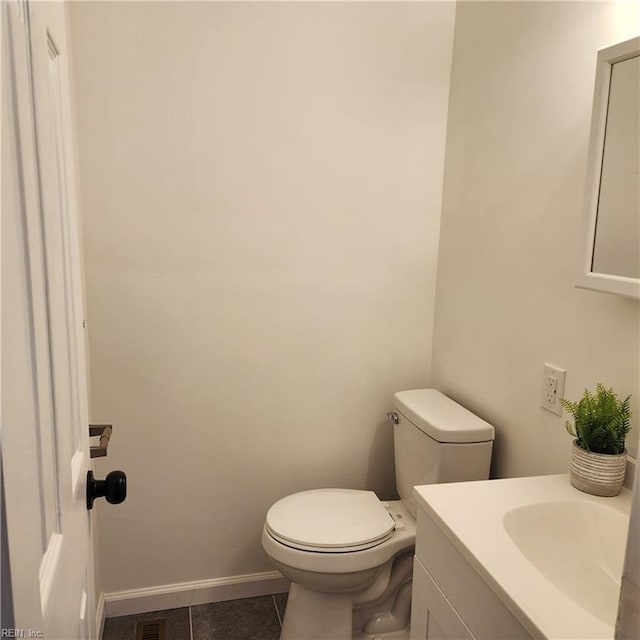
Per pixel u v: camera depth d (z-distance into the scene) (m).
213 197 1.96
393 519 1.94
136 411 2.02
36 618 0.54
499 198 1.81
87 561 0.98
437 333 2.23
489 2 1.84
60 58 0.84
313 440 2.21
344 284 2.14
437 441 1.78
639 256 1.20
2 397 0.44
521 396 1.72
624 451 1.29
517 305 1.73
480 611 1.07
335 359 2.18
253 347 2.09
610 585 1.17
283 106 1.97
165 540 2.13
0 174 0.45
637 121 1.20
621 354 1.34
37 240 0.59
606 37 1.37
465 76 2.00
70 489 0.78
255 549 2.23
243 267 2.03
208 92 1.90
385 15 2.01
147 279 1.95
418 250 2.19
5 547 0.44
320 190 2.05
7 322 0.46
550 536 1.25
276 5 1.91
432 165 2.15
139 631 2.04
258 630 2.06
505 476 1.81
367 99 2.04
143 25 1.82
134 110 1.86
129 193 1.90
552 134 1.56
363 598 1.89
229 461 2.14
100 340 1.95
